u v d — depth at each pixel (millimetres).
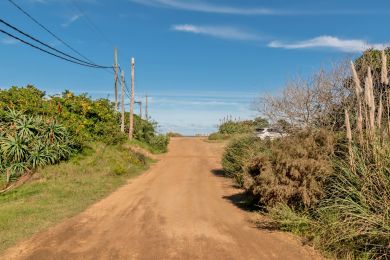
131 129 33344
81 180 15391
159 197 12594
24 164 15477
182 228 8500
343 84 12352
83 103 24453
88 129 23781
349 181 7555
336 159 8508
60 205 11055
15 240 7637
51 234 8086
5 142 15180
